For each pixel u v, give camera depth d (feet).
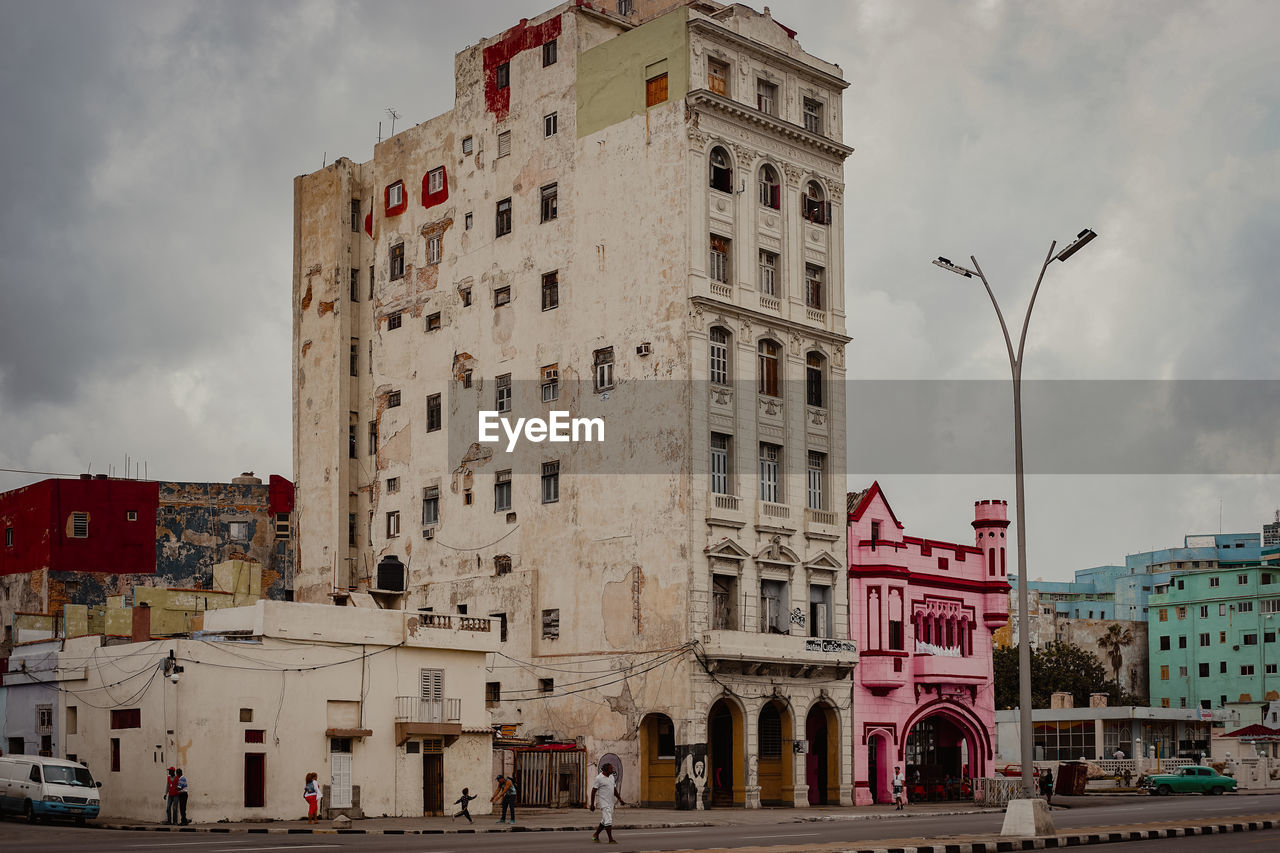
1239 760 297.94
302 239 283.59
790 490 222.28
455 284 252.83
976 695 247.70
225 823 163.53
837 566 227.61
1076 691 407.23
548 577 225.76
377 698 181.78
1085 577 645.51
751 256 221.05
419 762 184.96
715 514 208.85
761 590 216.13
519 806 201.67
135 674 172.76
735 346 216.33
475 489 242.17
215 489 280.92
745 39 222.89
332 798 175.32
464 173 254.27
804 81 234.17
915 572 238.27
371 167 276.21
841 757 222.69
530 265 237.66
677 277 212.43
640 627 209.87
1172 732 364.79
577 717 216.54
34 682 191.93
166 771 165.17
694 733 200.95
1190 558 577.84
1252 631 485.15
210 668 167.32
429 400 255.09
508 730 221.87
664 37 219.41
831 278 234.17
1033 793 121.80
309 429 274.98
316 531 269.64
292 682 173.78
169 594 228.63
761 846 110.01
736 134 220.84
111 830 147.95
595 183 227.40
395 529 258.78
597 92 229.25
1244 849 108.58
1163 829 127.34
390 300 266.98
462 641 192.24
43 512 270.46
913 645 235.81
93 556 269.85
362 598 196.85
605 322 222.48
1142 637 528.63
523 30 245.24
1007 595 252.62
